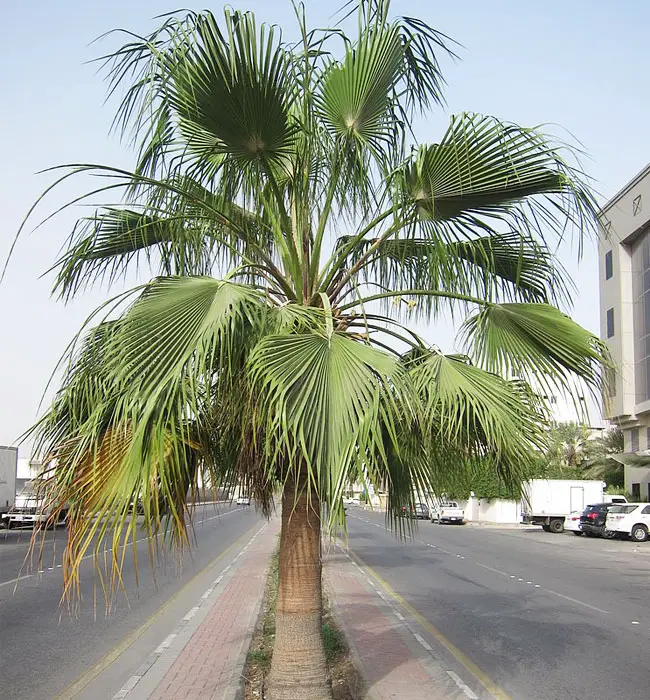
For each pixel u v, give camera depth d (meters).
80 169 4.59
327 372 4.36
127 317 4.43
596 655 9.02
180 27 4.68
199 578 16.42
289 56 5.41
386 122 5.97
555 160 4.85
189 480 4.98
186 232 6.04
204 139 5.37
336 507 3.98
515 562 21.91
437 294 5.66
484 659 8.74
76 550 4.32
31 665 8.29
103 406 4.28
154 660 8.27
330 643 8.90
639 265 42.00
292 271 5.68
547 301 6.09
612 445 45.53
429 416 4.80
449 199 5.29
